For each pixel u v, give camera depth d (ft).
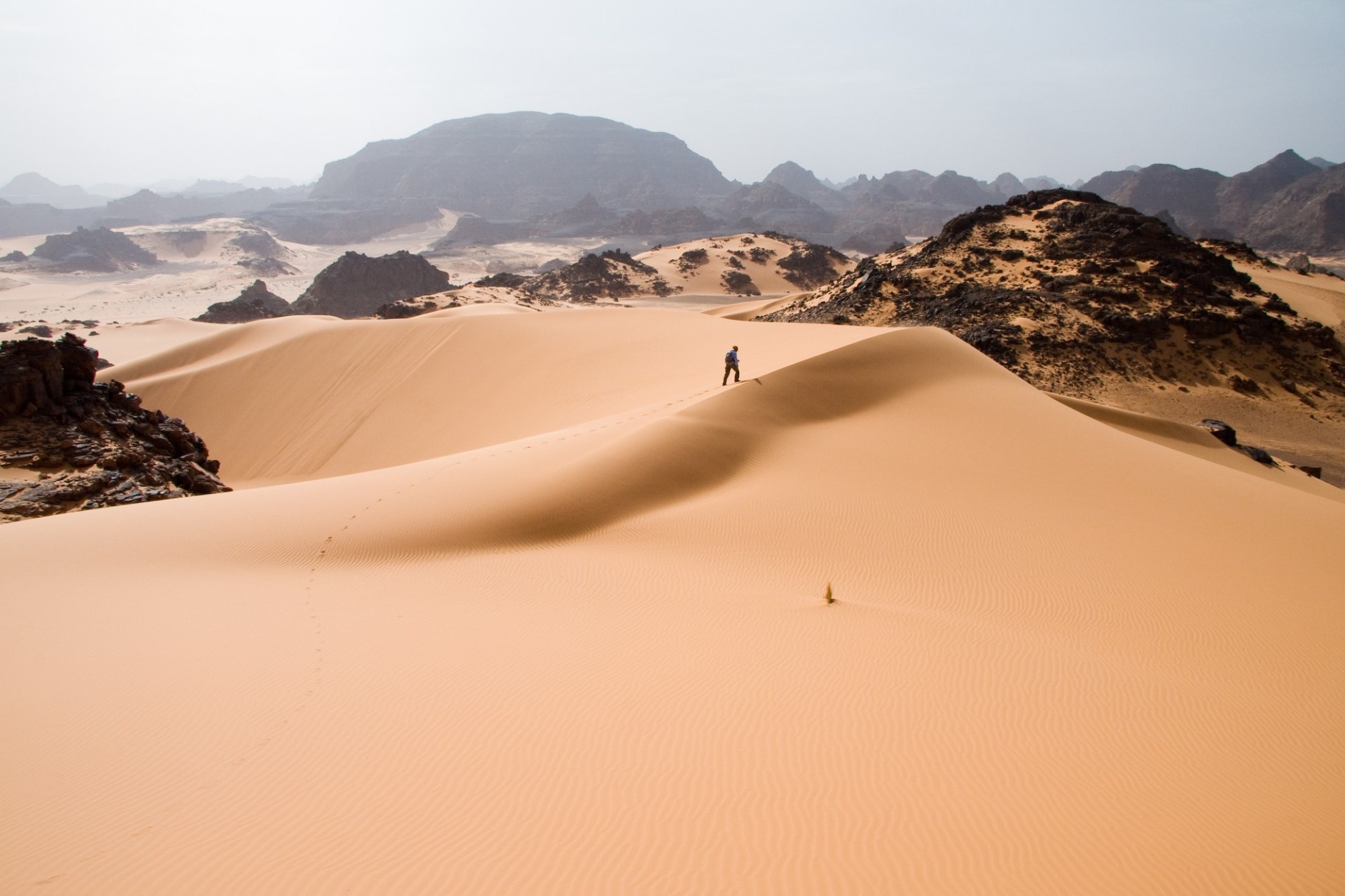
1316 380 322.34
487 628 48.29
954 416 106.11
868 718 37.76
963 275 402.31
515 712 37.81
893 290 405.18
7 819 30.83
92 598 53.16
